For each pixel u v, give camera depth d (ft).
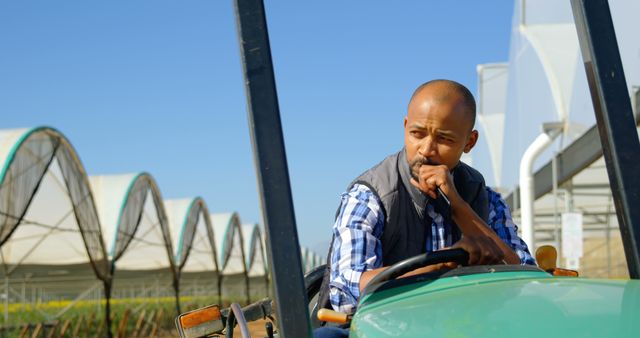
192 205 101.19
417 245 8.43
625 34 52.11
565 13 75.87
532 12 80.12
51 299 106.01
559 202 65.21
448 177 7.73
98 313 78.89
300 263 6.04
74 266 73.67
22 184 52.70
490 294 5.78
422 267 7.02
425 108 7.79
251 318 9.05
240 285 165.48
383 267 7.68
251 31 6.39
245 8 6.42
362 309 6.21
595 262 75.77
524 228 23.73
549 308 5.21
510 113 90.12
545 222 73.41
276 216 6.10
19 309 82.69
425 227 8.44
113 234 82.89
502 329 4.92
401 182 8.32
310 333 5.94
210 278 126.41
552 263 9.01
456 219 7.75
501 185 94.53
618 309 5.08
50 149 55.83
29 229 65.72
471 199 8.89
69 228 65.62
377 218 8.14
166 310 95.45
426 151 7.86
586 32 7.03
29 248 68.64
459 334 4.97
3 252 68.54
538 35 76.23
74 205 60.90
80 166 61.72
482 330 4.96
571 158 44.88
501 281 6.35
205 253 113.70
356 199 8.27
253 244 152.35
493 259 7.07
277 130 6.22
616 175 6.81
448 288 6.34
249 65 6.32
